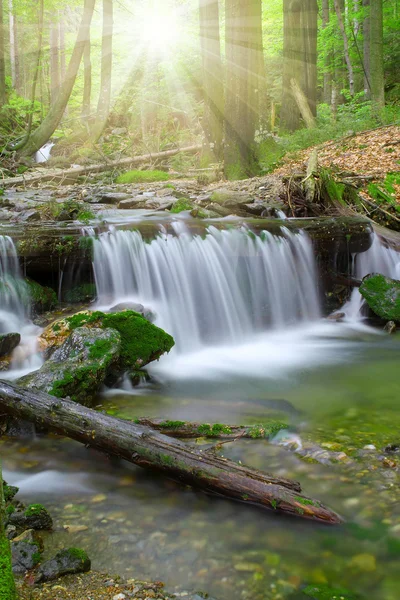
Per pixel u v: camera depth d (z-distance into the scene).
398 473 3.48
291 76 20.12
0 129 23.56
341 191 9.98
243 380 5.51
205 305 7.44
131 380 5.18
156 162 19.56
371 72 18.98
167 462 3.35
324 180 9.59
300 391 5.15
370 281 8.12
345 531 2.91
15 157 19.55
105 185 14.25
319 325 7.99
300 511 3.02
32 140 19.89
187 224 7.83
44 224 7.73
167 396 4.98
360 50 28.08
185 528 2.96
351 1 27.78
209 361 6.25
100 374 4.67
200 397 4.96
